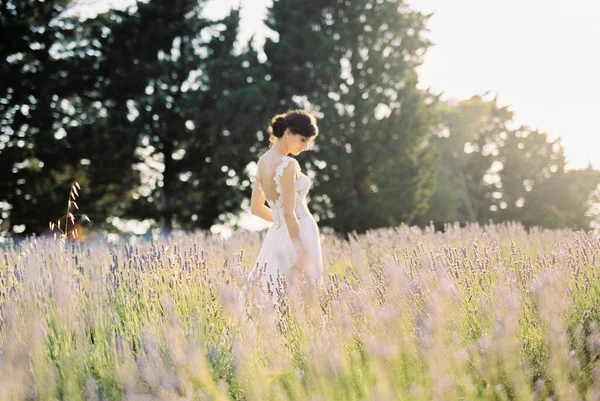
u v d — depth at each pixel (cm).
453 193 3494
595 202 4184
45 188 2484
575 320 326
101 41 2516
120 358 299
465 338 310
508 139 4191
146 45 2459
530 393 263
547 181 4103
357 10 2516
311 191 2427
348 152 2453
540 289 293
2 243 584
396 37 2542
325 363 260
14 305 323
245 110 2394
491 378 262
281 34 2653
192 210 2600
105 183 2494
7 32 2317
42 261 438
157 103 2428
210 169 2473
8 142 2400
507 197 4088
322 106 2448
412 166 2477
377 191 2448
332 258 693
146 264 429
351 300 332
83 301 379
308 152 2453
